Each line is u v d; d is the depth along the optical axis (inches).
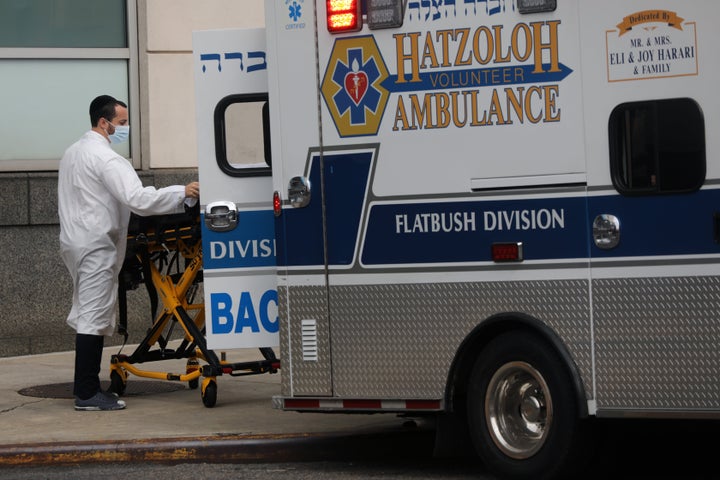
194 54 1293.1
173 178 1935.3
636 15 992.9
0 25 1861.5
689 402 979.3
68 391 1505.9
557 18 1019.3
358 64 1095.0
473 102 1051.3
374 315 1093.1
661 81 986.1
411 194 1075.3
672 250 983.0
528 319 1028.5
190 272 1416.1
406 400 1082.7
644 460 1168.8
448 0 1057.5
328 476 1119.6
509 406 1050.7
